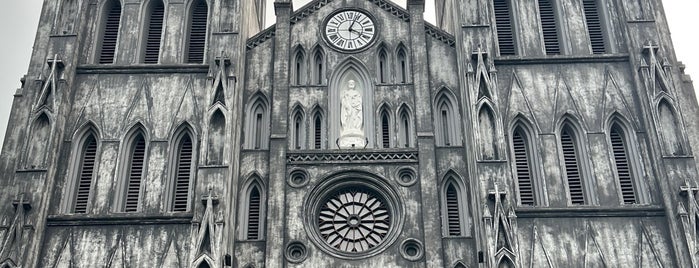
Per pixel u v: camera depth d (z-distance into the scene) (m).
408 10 45.22
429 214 38.28
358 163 40.09
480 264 36.56
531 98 41.53
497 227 36.09
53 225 37.69
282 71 42.72
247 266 37.34
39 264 36.69
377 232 38.72
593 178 39.06
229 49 41.78
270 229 37.81
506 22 45.03
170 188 39.22
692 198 36.72
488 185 37.47
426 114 41.31
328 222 38.97
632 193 38.91
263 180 39.66
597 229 37.47
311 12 45.38
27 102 40.72
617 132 40.75
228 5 43.47
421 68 42.84
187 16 44.91
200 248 35.59
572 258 36.72
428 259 37.12
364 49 44.06
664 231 37.28
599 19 44.72
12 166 38.72
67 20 43.50
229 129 38.94
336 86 43.00
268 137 41.34
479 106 39.72
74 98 41.59
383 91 42.50
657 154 38.69
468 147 40.00
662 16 43.38
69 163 39.50
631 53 42.00
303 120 41.62
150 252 37.00
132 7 45.03
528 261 36.69
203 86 42.03
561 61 42.62
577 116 40.88
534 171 39.62
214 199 36.81
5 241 36.09
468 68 41.09
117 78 42.31
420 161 39.81
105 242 37.28
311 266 37.22
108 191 38.94
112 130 40.66
